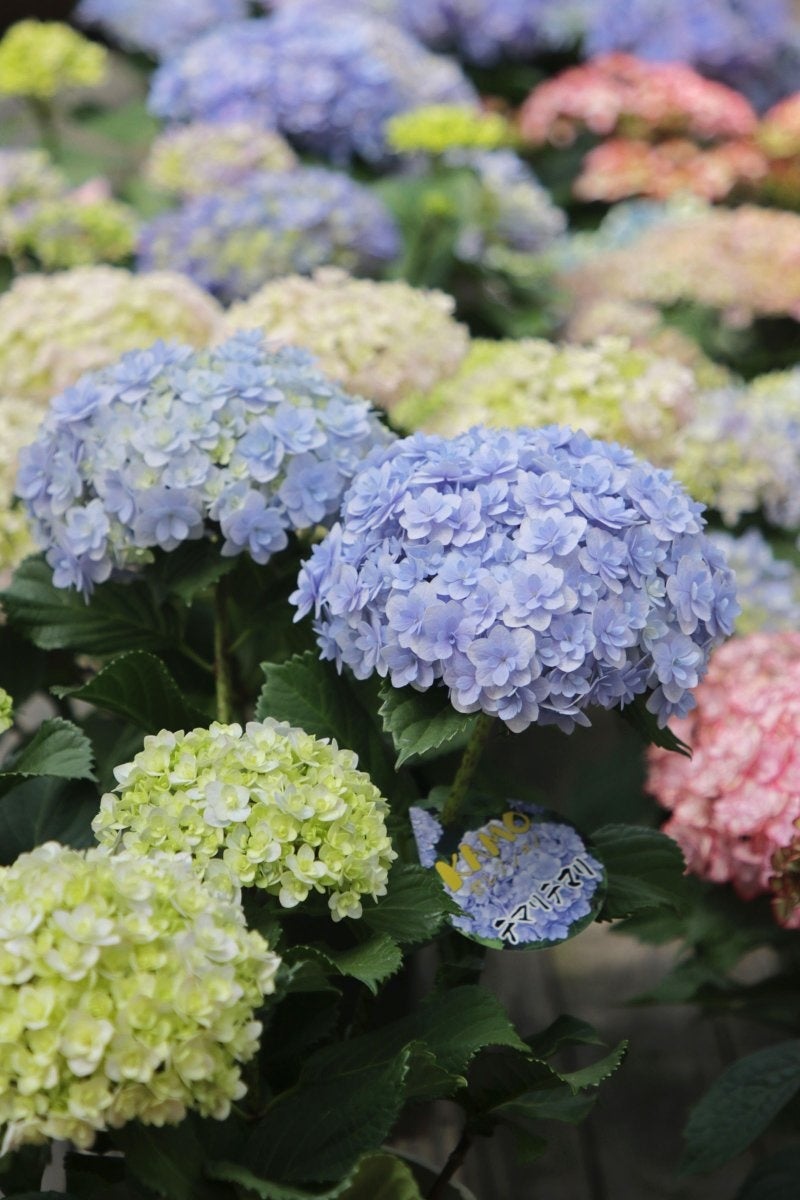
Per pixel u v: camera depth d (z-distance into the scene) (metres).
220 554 1.40
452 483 1.29
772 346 2.33
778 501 1.75
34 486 1.40
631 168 2.48
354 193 2.08
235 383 1.38
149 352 1.40
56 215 2.06
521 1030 1.71
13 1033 1.15
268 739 1.27
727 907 1.51
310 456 1.38
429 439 1.32
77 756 1.34
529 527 1.26
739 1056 1.69
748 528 1.80
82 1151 1.30
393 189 2.25
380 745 1.41
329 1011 1.32
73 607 1.48
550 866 1.32
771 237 2.15
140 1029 1.16
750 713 1.49
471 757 1.33
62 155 2.58
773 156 2.57
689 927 1.51
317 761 1.27
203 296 1.75
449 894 1.30
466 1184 1.58
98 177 2.51
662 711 1.29
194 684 1.54
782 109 2.58
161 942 1.18
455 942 1.38
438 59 2.66
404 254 2.25
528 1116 1.34
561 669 1.25
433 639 1.26
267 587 1.45
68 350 1.66
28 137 2.84
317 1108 1.25
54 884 1.18
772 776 1.45
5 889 1.19
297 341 1.65
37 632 1.48
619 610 1.26
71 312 1.68
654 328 2.17
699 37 2.84
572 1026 1.34
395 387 1.65
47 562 1.48
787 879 1.45
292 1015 1.32
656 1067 1.68
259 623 1.45
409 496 1.28
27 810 1.38
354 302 1.67
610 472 1.29
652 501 1.29
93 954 1.16
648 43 2.86
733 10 2.92
